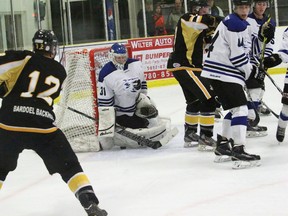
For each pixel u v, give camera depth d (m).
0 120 5.25
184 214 5.48
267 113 10.91
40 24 17.17
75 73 8.75
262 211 5.42
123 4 18.08
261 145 8.41
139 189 6.49
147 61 16.09
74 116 8.77
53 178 7.29
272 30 8.08
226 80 7.03
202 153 8.13
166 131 8.80
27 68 5.24
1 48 16.81
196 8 8.16
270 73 17.36
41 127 5.23
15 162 5.38
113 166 7.70
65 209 5.96
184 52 8.16
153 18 18.12
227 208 5.59
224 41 7.02
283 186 6.23
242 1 6.92
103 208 5.85
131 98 8.58
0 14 16.67
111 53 8.50
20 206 6.15
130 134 8.51
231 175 6.82
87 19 17.86
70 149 5.32
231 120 7.20
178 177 6.89
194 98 8.38
